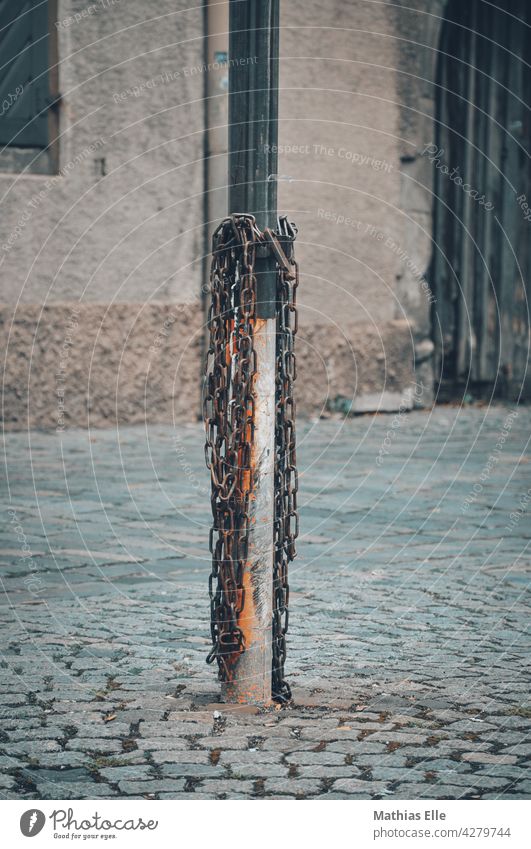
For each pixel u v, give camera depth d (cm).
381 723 339
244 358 338
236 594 347
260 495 344
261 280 341
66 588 491
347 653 410
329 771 304
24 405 944
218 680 373
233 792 290
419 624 448
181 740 323
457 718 344
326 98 1123
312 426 1055
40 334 948
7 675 378
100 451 859
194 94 1030
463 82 1247
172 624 442
